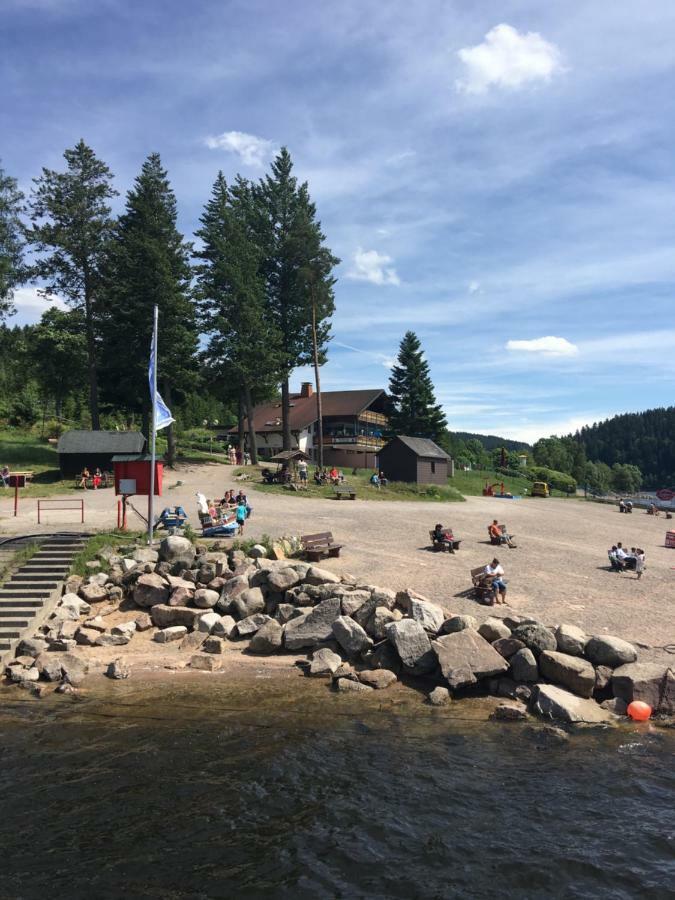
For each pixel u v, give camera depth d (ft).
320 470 152.25
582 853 25.95
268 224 177.58
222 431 269.64
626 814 28.91
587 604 58.95
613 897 23.29
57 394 239.30
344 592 55.52
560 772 32.96
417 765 33.71
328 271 176.35
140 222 159.33
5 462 156.97
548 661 44.24
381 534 87.81
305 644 52.03
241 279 164.25
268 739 36.81
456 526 100.48
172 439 160.45
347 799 30.14
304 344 182.39
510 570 71.00
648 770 33.22
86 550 67.46
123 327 151.23
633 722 39.68
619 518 142.31
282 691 44.50
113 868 24.75
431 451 177.37
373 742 36.52
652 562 81.15
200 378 167.32
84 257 163.94
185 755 34.65
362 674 46.26
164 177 164.14
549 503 174.70
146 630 56.85
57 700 42.63
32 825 27.68
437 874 24.57
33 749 35.27
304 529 87.40
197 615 57.21
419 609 49.70
